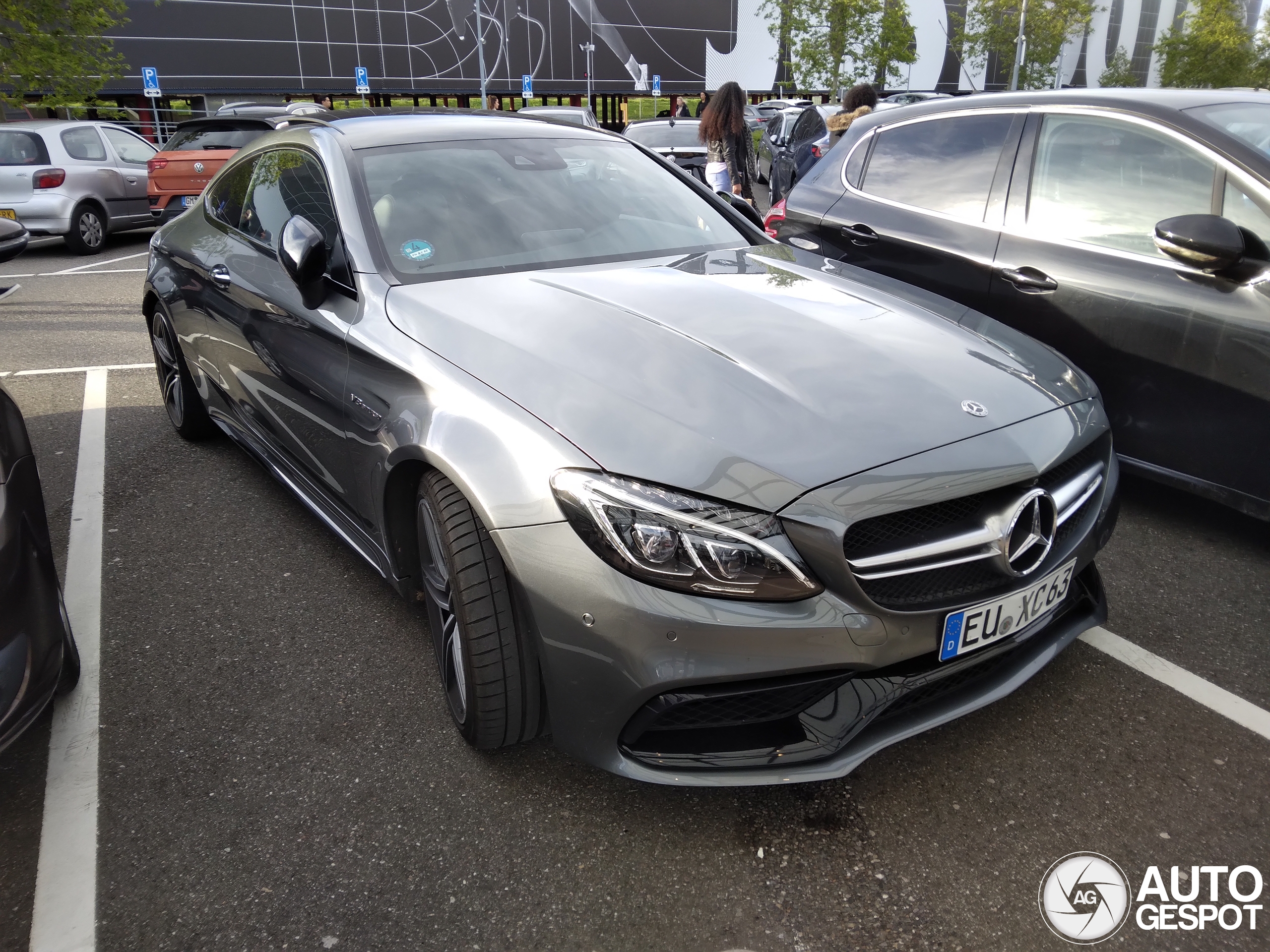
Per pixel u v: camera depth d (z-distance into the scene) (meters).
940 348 2.21
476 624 1.94
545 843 1.93
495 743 2.06
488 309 2.32
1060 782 2.07
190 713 2.38
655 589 1.70
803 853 1.89
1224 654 2.54
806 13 35.03
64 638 2.31
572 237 2.82
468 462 1.91
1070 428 2.06
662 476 1.72
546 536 1.78
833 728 1.81
